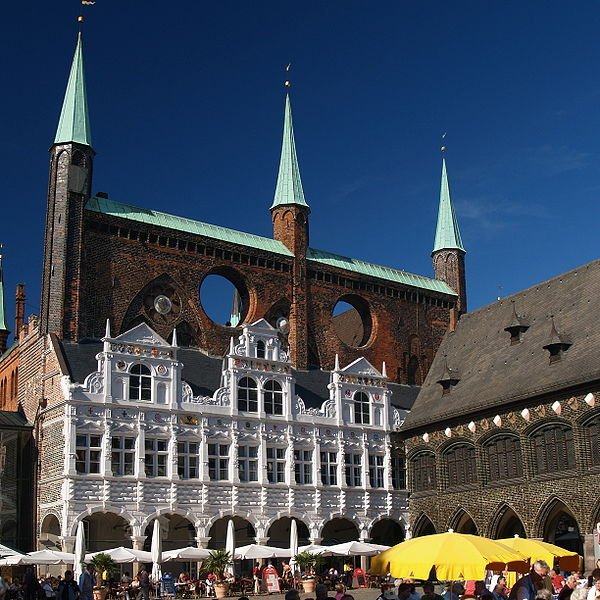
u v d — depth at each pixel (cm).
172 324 7706
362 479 7631
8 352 8031
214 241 8031
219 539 7269
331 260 8850
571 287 7531
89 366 6744
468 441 7250
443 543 2688
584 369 6266
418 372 9194
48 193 7456
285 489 7112
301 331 8325
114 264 7456
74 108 7562
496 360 7625
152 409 6594
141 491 6406
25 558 5325
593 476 6091
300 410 7394
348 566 7000
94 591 5244
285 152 8931
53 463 6366
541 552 3155
